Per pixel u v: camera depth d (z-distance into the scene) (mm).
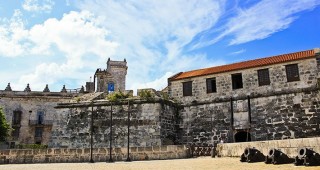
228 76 31578
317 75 27219
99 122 31906
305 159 13805
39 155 25797
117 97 32438
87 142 31797
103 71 72562
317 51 27797
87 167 18484
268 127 28516
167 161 21266
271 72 29469
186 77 33750
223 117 30875
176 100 33781
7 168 19469
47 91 66625
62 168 18203
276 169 13164
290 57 29469
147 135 29797
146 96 31172
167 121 31172
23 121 63438
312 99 27078
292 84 28203
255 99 29703
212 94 32000
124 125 30891
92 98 34031
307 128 26797
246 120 29672
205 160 20438
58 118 33594
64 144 32562
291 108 27844
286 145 16781
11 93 64062
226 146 23500
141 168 16234
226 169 14109
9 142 61438
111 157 24438
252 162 17156
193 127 32188
